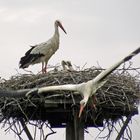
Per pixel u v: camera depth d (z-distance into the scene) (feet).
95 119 54.49
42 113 56.39
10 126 56.70
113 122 57.21
